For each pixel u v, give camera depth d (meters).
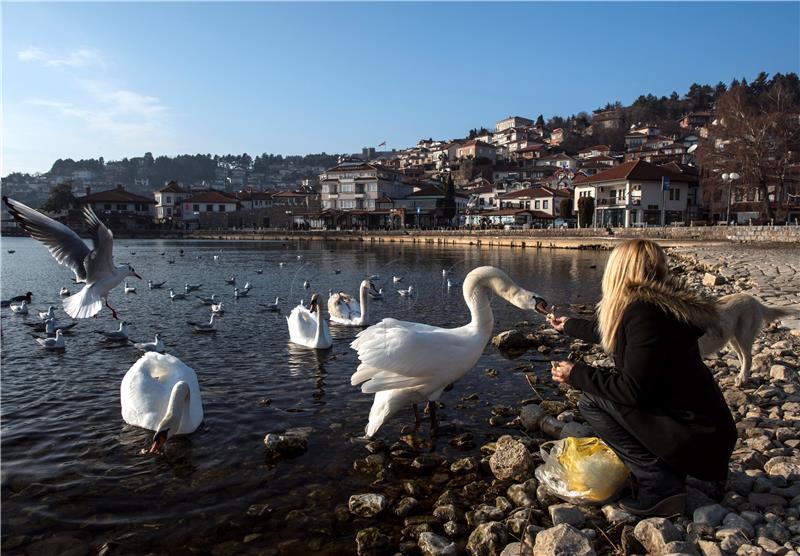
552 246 55.19
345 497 5.04
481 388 8.16
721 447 3.88
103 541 4.39
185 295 19.14
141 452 6.03
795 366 8.08
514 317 14.51
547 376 8.70
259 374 9.14
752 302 7.21
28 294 18.67
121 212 105.81
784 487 4.57
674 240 47.31
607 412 4.29
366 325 13.76
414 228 88.06
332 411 7.30
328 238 85.06
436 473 5.48
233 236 93.50
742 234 44.41
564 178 96.12
